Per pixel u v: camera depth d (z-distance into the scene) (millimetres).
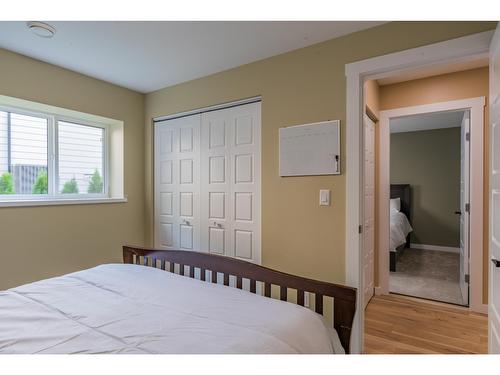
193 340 1049
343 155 1988
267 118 2338
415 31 1743
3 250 2172
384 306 2818
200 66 2502
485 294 2625
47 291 1512
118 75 2705
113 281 1659
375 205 3154
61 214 2525
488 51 1579
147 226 3266
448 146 5098
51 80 2438
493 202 1397
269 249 2320
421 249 5297
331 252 2031
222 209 2695
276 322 1196
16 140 2443
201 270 1864
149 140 3221
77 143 2877
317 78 2092
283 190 2250
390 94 3082
